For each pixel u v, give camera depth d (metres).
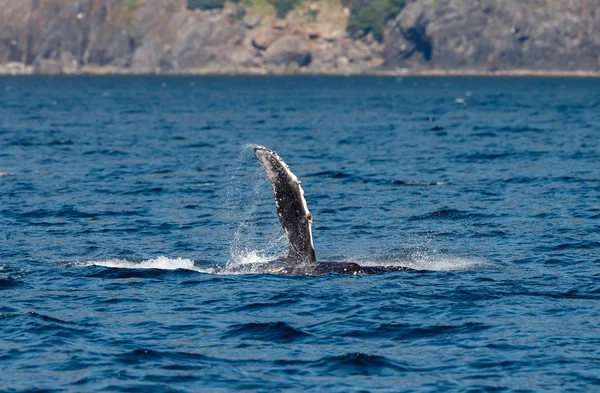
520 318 72.81
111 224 116.50
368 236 109.31
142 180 159.88
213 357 64.25
